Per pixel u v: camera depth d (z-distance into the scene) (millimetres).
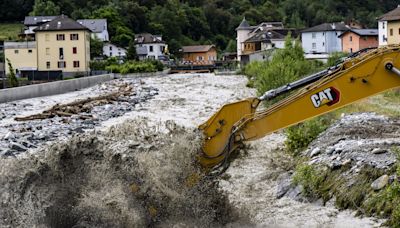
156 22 144250
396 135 14938
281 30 121812
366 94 9883
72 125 23984
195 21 154000
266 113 10086
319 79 10211
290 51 44000
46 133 21156
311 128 16219
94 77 59344
